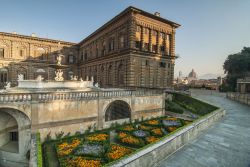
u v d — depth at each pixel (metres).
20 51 49.03
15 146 16.47
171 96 34.06
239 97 37.09
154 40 36.25
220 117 24.39
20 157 15.50
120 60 34.53
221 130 19.05
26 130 15.42
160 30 36.81
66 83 24.84
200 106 28.94
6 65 46.91
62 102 16.78
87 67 51.72
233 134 17.80
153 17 34.53
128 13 31.64
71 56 58.62
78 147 14.09
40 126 15.55
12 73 47.66
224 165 11.77
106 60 39.78
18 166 15.61
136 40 32.97
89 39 49.50
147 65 34.50
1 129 16.12
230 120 23.17
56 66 25.22
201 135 17.50
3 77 46.59
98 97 19.22
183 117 26.12
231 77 52.72
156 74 36.19
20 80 23.75
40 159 10.75
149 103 24.80
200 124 18.22
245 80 44.25
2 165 16.06
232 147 14.65
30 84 23.00
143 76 33.66
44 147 14.69
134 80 32.28
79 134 17.84
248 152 13.75
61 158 12.25
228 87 52.31
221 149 14.25
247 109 29.98
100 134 17.72
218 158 12.73
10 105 14.05
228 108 30.39
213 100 37.22
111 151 13.31
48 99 15.93
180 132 14.92
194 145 15.00
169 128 19.09
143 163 10.77
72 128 17.48
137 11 31.20
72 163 11.54
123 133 17.97
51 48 54.22
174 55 39.78
